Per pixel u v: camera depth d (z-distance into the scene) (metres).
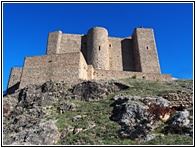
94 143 18.17
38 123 22.42
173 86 32.62
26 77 35.97
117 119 21.62
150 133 18.66
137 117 20.75
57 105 27.19
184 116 19.56
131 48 51.25
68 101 28.39
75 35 50.91
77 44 49.91
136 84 33.47
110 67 48.06
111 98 27.67
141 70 45.50
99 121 21.91
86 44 50.09
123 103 23.42
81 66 35.59
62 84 32.53
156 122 20.02
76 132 20.50
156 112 20.84
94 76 39.31
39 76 35.62
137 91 28.91
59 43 49.00
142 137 18.33
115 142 18.02
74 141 18.84
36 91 31.69
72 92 30.94
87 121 22.33
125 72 40.31
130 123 20.30
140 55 47.03
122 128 19.83
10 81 46.25
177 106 22.83
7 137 21.00
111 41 50.97
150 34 49.84
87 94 29.83
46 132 20.38
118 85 31.41
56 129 20.91
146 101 22.70
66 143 18.88
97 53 46.19
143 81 36.50
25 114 25.45
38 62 36.97
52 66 35.84
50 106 27.09
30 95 30.41
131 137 18.56
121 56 49.75
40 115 24.81
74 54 35.97
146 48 48.03
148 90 29.12
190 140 16.64
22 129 22.66
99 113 23.91
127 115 21.17
